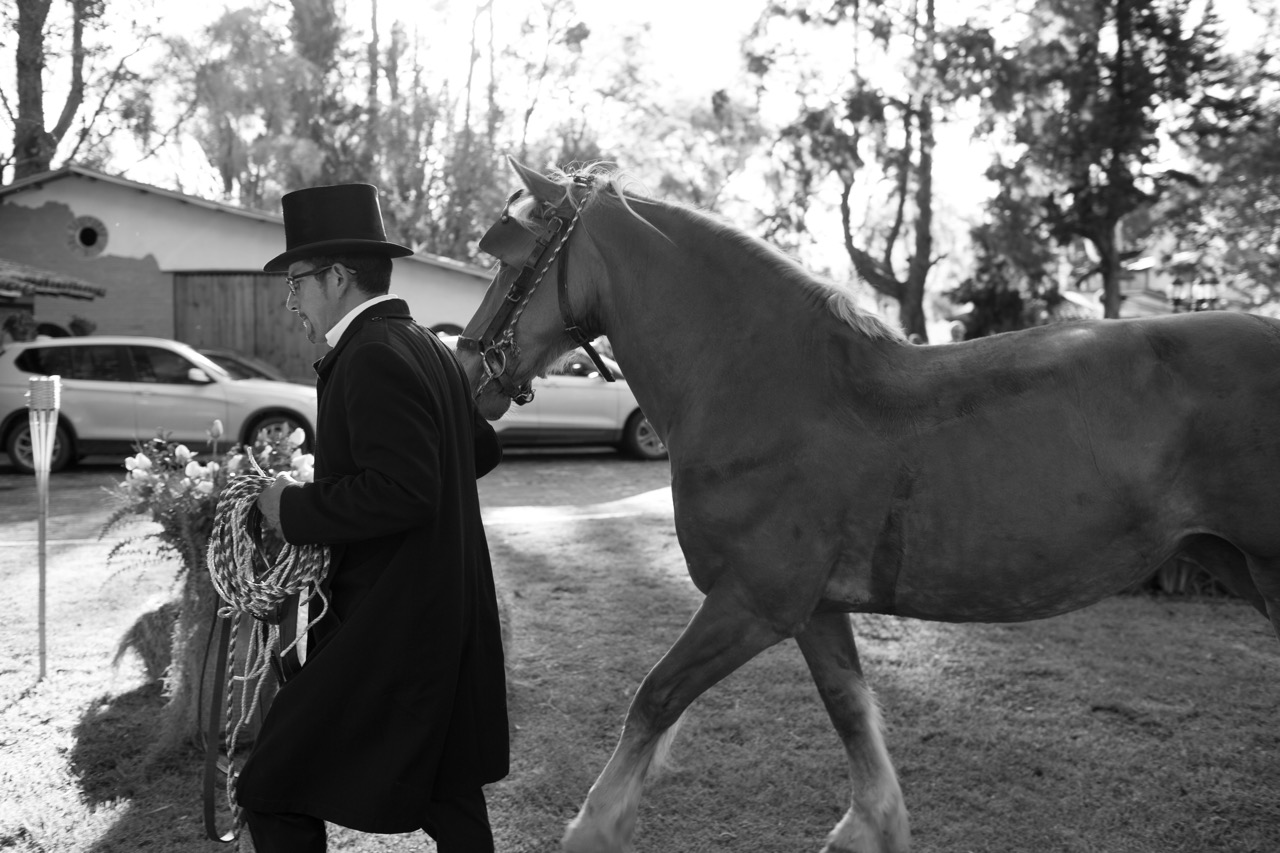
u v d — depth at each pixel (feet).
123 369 37.22
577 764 11.18
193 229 52.19
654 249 8.55
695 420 8.24
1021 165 79.66
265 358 52.47
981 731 11.93
